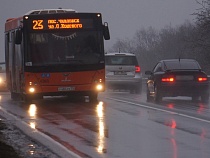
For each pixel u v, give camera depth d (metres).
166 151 24.22
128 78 65.88
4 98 60.25
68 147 25.59
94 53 49.03
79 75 48.72
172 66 50.00
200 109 42.38
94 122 34.72
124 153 23.92
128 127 32.12
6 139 28.08
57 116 38.59
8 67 59.25
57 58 48.47
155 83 50.50
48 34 48.41
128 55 66.69
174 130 30.61
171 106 45.41
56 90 48.44
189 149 24.62
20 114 40.41
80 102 51.16
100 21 49.28
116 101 51.78
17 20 52.47
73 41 48.72
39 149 25.11
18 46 51.91
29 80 48.12
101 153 23.98
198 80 48.81
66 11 50.31
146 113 39.78
